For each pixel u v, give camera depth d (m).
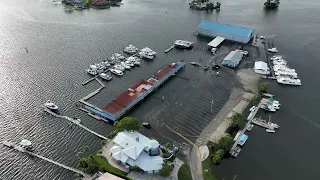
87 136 119.88
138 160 104.06
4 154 110.56
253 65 177.88
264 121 131.50
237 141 119.94
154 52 184.50
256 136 124.12
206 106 141.00
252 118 133.12
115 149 107.81
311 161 113.75
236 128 127.19
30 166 106.12
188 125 128.50
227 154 114.62
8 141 116.19
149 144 108.25
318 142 122.75
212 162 110.44
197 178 103.31
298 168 110.56
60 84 153.62
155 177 101.94
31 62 172.75
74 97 143.75
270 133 126.06
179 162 109.06
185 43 197.88
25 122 126.44
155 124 128.00
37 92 146.25
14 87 149.25
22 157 109.56
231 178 104.88
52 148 113.94
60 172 104.00
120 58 177.50
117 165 105.31
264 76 166.25
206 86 156.88
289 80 159.38
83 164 104.50
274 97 149.62
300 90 155.38
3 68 165.25
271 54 190.50
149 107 138.75
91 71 163.12
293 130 128.25
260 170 108.81
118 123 115.50
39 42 197.12
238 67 175.62
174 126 127.56
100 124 126.81
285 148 119.06
